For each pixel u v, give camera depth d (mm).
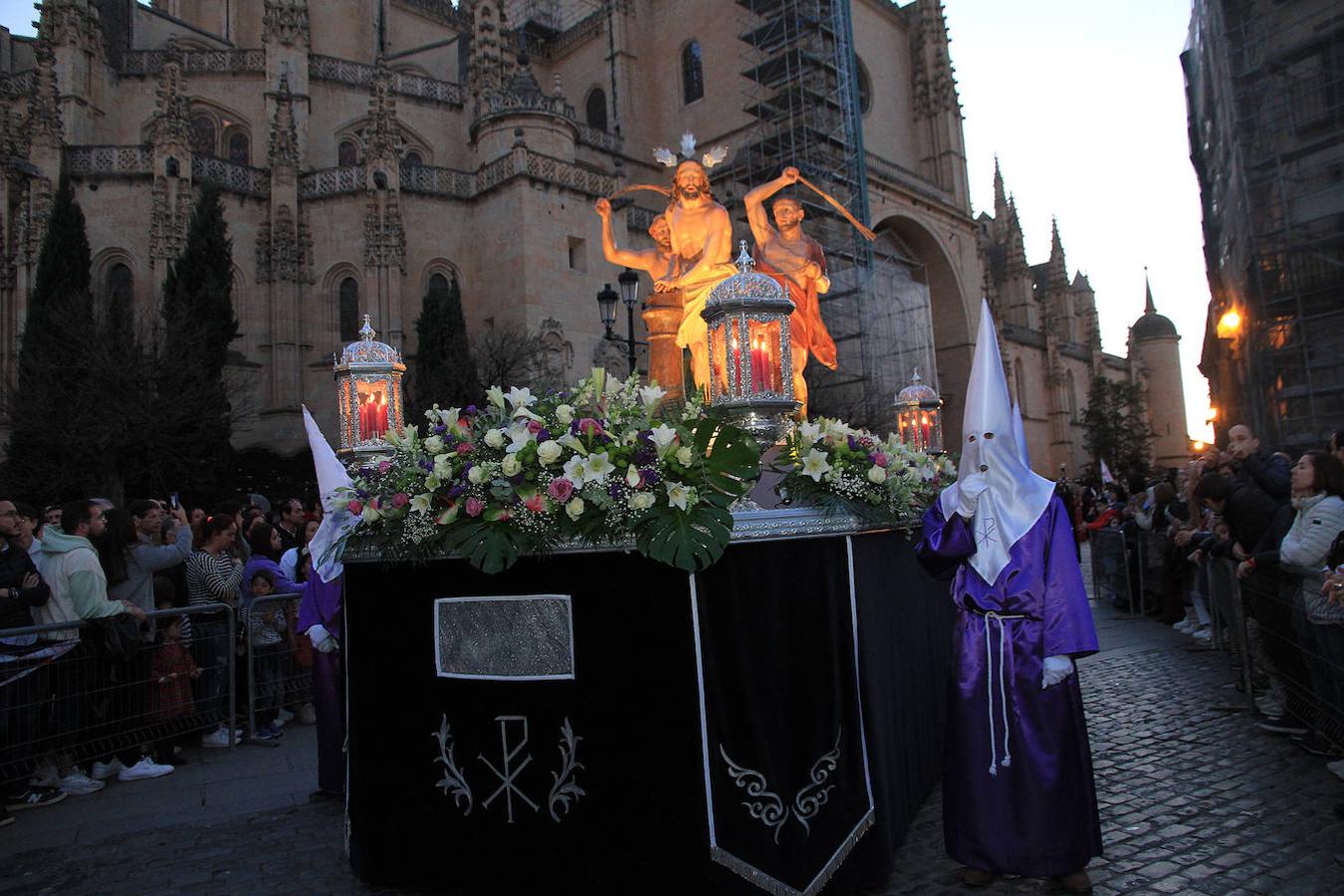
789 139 41469
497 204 33656
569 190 34219
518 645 4414
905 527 5516
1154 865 4656
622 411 4754
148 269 29828
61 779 6988
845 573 4496
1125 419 66188
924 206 47750
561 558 4348
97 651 7137
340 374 7305
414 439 4988
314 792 6668
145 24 39500
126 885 5000
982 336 4754
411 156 41000
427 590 4719
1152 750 6820
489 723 4465
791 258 8086
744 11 45094
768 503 5648
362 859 4793
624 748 4145
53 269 25312
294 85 37281
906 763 5227
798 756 4215
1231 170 18359
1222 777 6105
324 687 6477
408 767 4707
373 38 46031
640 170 47750
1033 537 4395
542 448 4266
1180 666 10008
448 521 4398
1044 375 68188
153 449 22859
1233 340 19828
